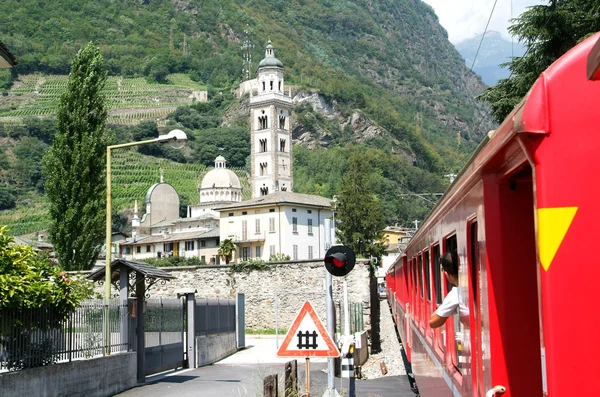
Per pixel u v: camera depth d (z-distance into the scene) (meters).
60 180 42.44
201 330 28.66
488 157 4.56
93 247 42.72
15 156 199.00
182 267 47.88
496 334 4.82
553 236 3.55
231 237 101.69
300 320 12.40
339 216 82.06
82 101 42.81
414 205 171.38
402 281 22.78
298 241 103.81
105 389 19.31
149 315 23.92
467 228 5.94
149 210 143.38
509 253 4.82
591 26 24.67
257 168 145.00
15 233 161.00
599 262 3.48
